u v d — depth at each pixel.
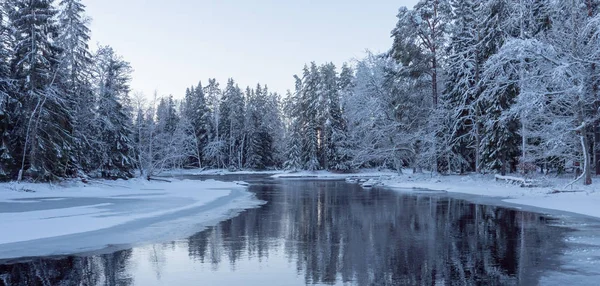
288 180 56.19
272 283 7.49
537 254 9.59
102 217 16.34
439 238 11.77
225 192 31.62
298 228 13.92
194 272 8.34
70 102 35.88
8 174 30.41
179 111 104.31
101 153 40.25
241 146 91.62
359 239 11.79
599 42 24.02
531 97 24.95
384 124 42.78
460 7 38.38
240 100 95.19
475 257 9.35
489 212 17.67
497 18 32.06
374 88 43.53
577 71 23.97
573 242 10.98
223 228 14.01
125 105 47.16
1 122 29.53
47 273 8.27
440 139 38.59
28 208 19.62
